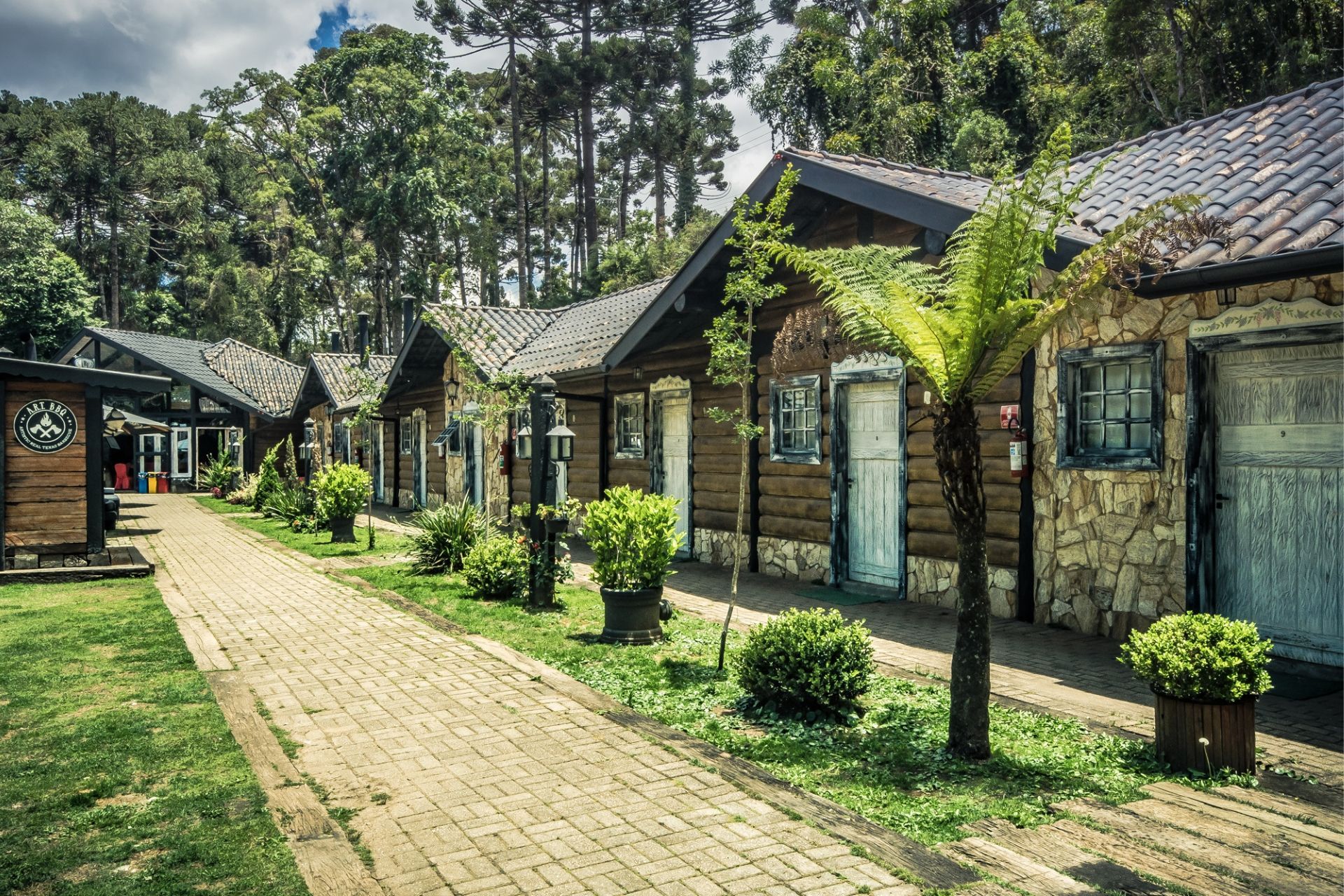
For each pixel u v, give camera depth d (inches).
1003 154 987.3
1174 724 180.5
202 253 2160.4
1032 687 245.6
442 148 1866.4
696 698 234.4
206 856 140.9
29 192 2084.2
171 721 214.1
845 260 209.8
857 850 143.2
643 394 566.9
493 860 141.6
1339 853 142.0
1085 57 1091.9
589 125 1801.2
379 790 172.2
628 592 298.5
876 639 309.0
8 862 139.7
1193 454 274.2
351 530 638.5
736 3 1738.4
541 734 207.0
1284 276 225.1
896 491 388.5
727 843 147.1
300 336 2289.6
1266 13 830.5
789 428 452.1
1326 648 249.4
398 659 282.0
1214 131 333.1
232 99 2262.6
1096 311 299.0
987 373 186.9
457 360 581.3
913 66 1098.7
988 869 136.5
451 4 1720.0
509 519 700.7
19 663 274.1
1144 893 128.1
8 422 473.4
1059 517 319.0
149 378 508.1
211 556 565.9
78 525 487.2
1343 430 245.6
